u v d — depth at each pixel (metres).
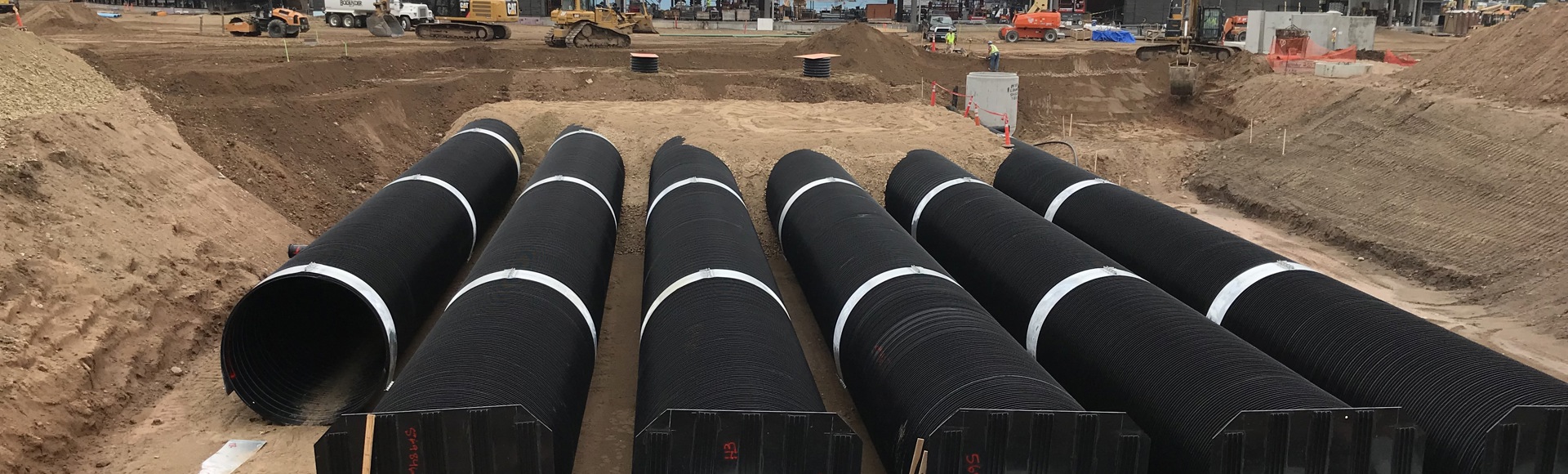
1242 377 6.03
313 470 7.39
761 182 15.54
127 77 15.91
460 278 12.30
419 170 12.15
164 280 10.01
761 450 5.23
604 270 10.27
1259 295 8.08
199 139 13.89
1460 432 5.98
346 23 44.38
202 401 8.62
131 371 8.63
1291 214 17.55
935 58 35.34
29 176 9.76
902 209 12.88
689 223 9.91
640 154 16.94
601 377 9.31
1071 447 5.24
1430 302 12.86
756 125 18.86
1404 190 16.39
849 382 8.04
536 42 38.31
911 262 8.54
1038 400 5.73
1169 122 30.95
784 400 5.96
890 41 35.19
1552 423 5.34
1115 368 6.88
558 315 7.74
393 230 9.61
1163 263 9.58
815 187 11.83
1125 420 5.23
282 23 35.94
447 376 6.14
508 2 37.81
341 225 9.52
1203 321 6.99
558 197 11.14
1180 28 40.28
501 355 6.59
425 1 43.56
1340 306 7.39
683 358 6.69
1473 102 17.84
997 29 68.19
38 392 7.43
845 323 8.21
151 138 12.78
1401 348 6.69
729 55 33.34
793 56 33.97
